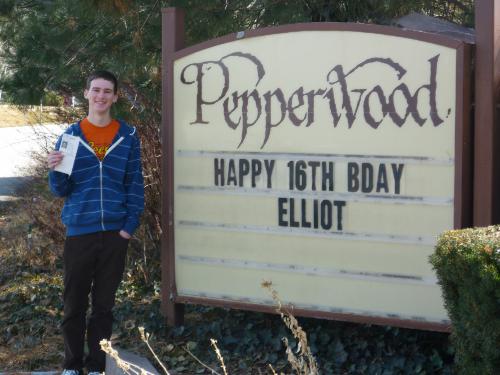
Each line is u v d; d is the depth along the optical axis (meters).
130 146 4.82
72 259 4.75
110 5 6.22
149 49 6.80
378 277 4.88
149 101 6.86
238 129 5.27
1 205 10.99
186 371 5.07
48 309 6.51
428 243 4.71
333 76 4.94
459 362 3.93
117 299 6.60
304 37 5.02
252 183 5.24
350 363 5.07
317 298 5.08
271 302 5.22
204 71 5.38
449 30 6.45
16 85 7.14
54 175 4.66
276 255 5.20
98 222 4.70
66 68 6.83
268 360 5.14
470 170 4.71
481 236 3.84
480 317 3.66
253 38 5.19
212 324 5.66
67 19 6.87
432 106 4.66
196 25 6.71
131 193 4.84
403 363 4.88
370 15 6.94
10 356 5.57
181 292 5.55
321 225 5.03
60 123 8.11
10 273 7.70
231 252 5.35
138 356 5.19
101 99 4.70
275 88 5.13
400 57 4.73
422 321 4.75
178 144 5.50
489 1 4.53
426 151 4.69
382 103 4.80
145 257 7.02
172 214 5.54
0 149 18.31
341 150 4.94
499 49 4.63
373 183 4.85
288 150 5.11
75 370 4.89
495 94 4.63
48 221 7.59
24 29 7.02
